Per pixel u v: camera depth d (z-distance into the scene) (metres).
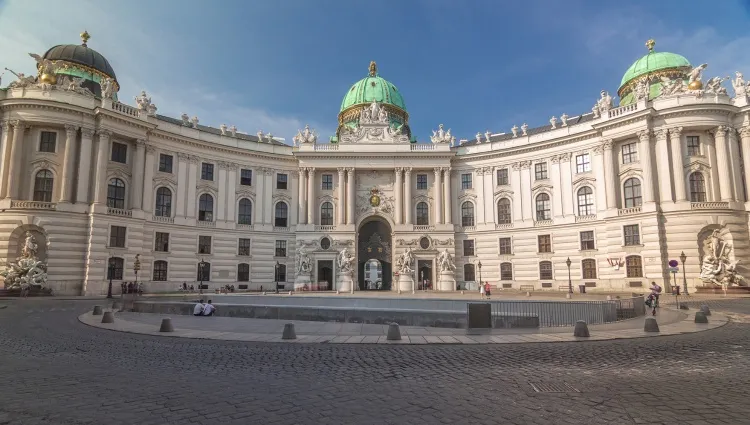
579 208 56.59
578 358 13.05
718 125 48.84
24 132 47.22
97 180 48.53
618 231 51.66
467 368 11.64
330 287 62.47
